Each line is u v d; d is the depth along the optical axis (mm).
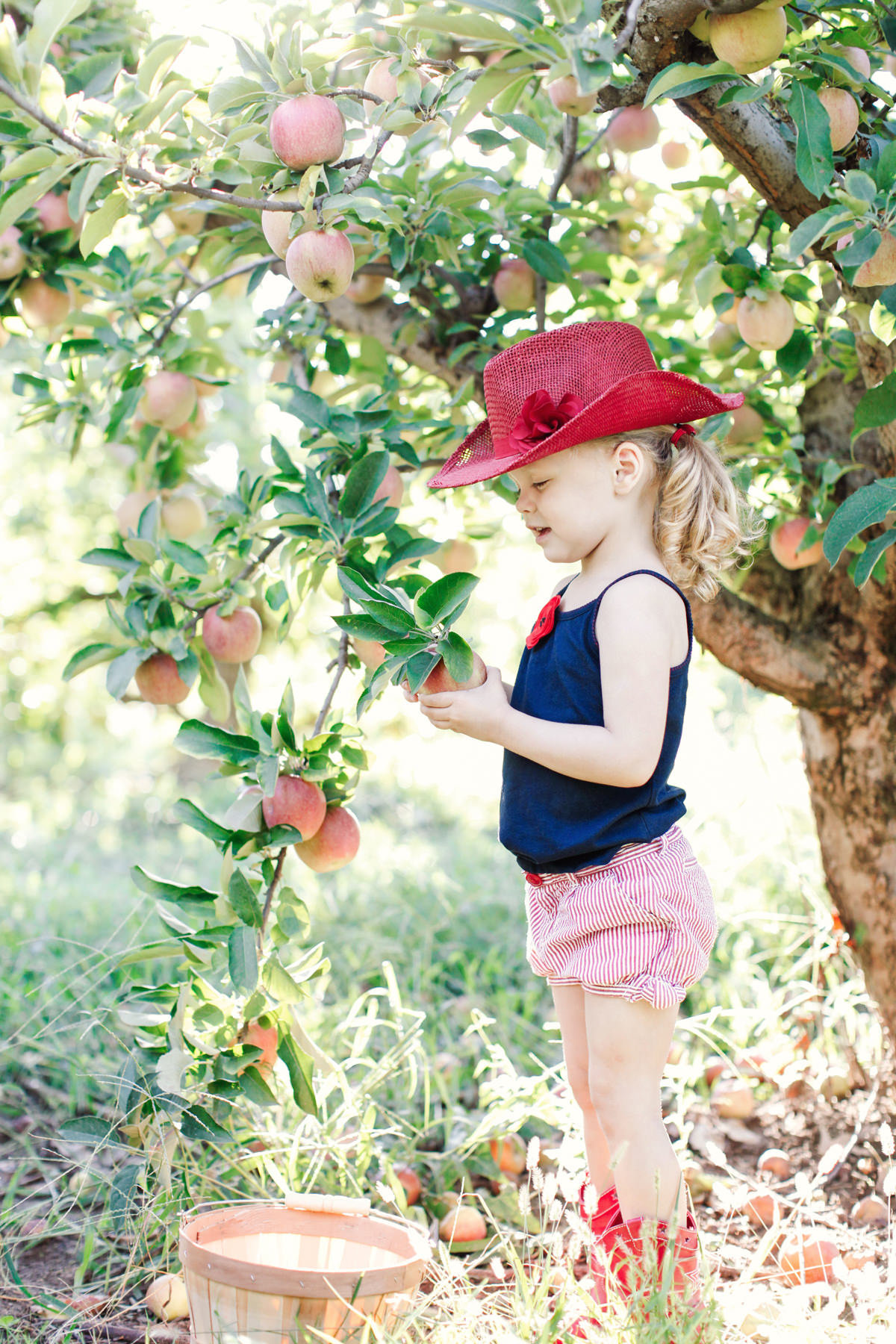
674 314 2689
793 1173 2281
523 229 2350
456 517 2914
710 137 1770
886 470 2254
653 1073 1540
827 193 1587
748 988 3082
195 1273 1462
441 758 7434
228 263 2465
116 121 1621
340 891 4008
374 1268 1515
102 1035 2672
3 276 2445
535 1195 2152
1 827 6957
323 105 1594
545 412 1614
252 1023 1833
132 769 9305
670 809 1631
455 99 1627
